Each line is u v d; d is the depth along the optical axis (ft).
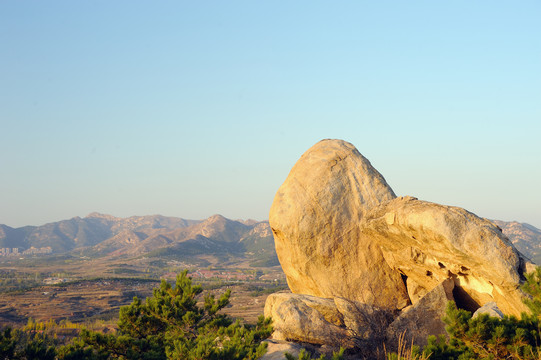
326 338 58.95
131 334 65.21
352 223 67.97
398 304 65.36
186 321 62.44
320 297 65.82
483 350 37.09
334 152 73.05
